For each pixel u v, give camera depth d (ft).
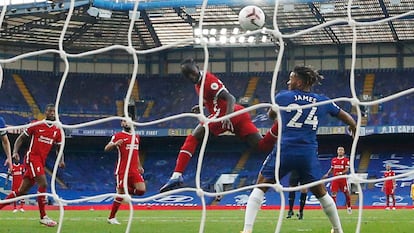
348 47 160.86
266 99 159.43
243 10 33.78
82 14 137.18
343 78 160.04
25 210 99.35
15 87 158.40
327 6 128.16
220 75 166.30
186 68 35.47
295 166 30.07
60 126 23.54
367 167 147.84
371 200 134.82
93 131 153.89
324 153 156.46
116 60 167.12
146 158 160.45
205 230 48.93
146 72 168.04
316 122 30.09
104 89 164.45
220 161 156.25
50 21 142.20
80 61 165.37
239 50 165.37
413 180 140.56
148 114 159.43
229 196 143.74
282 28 147.33
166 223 59.00
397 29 146.00
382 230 47.21
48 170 151.02
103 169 155.84
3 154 150.20
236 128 35.29
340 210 99.35
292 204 66.23
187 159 35.91
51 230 45.34
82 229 47.26
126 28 147.95
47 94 160.86
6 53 159.53
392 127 144.15
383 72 159.12
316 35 151.23
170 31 152.76
